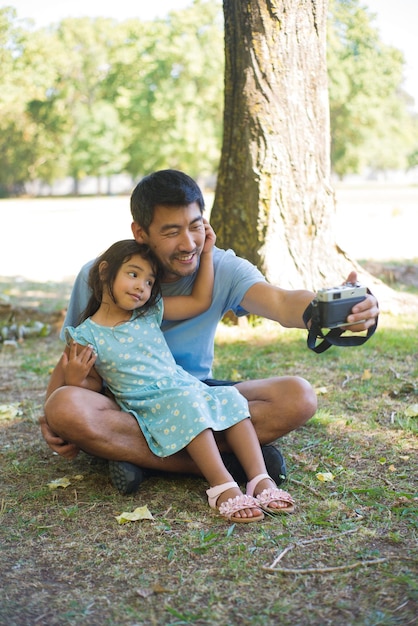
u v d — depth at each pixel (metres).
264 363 4.46
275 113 5.29
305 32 5.36
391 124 39.75
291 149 5.36
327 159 5.56
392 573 2.07
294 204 5.38
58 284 8.71
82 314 2.84
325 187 5.54
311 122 5.43
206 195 31.70
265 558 2.19
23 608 1.98
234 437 2.61
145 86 39.78
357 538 2.29
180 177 2.66
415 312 5.61
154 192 2.62
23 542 2.35
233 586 2.05
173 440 2.56
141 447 2.64
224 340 5.08
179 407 2.58
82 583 2.10
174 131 38.97
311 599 1.97
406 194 29.16
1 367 4.75
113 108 40.03
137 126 39.78
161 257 2.71
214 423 2.57
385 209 18.98
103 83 41.44
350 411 3.55
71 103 41.88
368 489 2.63
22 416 3.70
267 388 2.79
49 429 2.76
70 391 2.55
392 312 5.56
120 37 40.69
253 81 5.27
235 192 5.39
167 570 2.15
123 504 2.60
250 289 2.85
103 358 2.72
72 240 14.05
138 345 2.74
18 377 4.49
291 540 2.29
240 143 5.35
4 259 11.55
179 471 2.76
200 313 2.90
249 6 5.21
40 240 14.25
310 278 5.44
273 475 2.69
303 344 4.88
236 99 5.36
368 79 33.12
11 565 2.21
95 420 2.54
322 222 5.51
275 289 2.82
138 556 2.24
